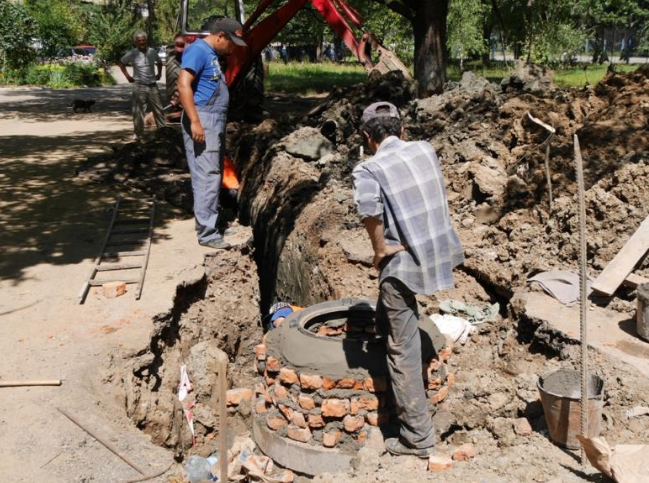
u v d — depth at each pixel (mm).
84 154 12484
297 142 10109
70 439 4223
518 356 5598
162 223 8305
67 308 5938
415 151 4195
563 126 8219
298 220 8531
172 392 5551
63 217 8477
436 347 4703
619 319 5555
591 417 4191
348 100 11172
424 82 16641
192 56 6891
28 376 4859
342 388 4473
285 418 4680
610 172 7227
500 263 6816
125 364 5180
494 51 50875
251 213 10203
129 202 9180
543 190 7387
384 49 12680
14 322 5680
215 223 7434
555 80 25188
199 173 7250
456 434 4609
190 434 5410
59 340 5387
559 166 7574
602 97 8625
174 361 5816
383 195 4086
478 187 7789
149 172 10477
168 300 6094
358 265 7219
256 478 4363
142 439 4355
